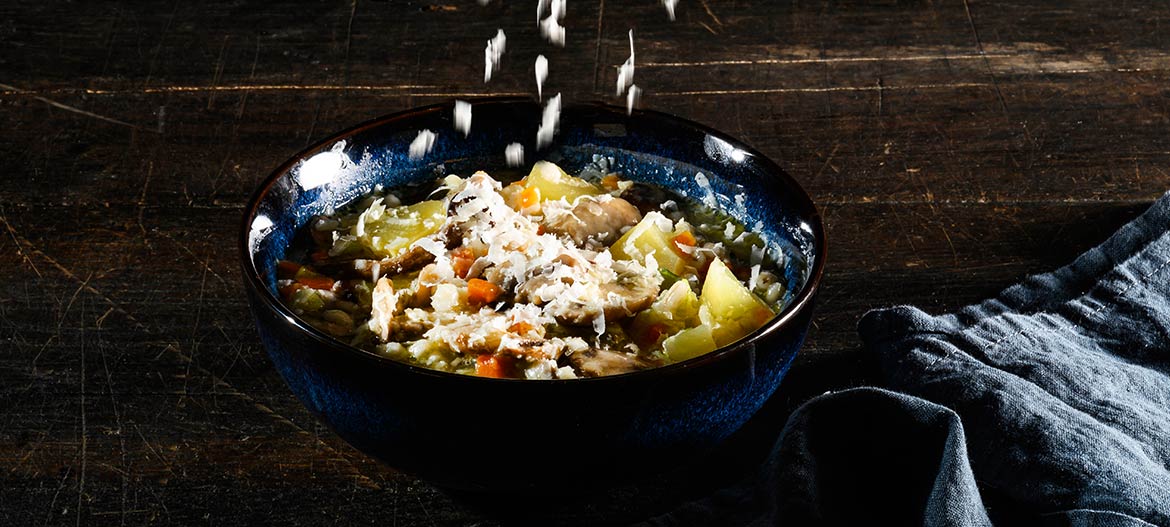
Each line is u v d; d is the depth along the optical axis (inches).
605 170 24.7
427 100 31.4
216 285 25.7
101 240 26.9
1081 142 30.0
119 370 23.7
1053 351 23.3
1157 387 23.0
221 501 21.4
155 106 31.1
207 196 28.3
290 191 22.7
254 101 31.4
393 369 18.6
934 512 19.6
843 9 34.8
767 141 30.0
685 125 23.9
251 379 23.6
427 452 19.3
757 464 22.1
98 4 34.9
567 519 21.2
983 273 26.2
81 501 21.4
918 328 23.5
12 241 26.7
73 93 31.5
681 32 33.8
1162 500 20.5
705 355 18.9
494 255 22.0
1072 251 26.8
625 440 19.1
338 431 20.0
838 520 20.6
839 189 28.5
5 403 23.0
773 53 33.1
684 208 24.0
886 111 31.0
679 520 20.7
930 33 33.9
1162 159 29.5
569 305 21.0
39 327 24.6
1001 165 29.2
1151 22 34.4
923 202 28.1
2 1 34.8
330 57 32.9
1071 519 20.5
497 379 18.4
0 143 29.7
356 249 22.8
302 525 21.0
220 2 35.0
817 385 23.5
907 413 20.7
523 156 24.6
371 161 23.8
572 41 33.4
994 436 21.6
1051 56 33.0
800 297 19.9
